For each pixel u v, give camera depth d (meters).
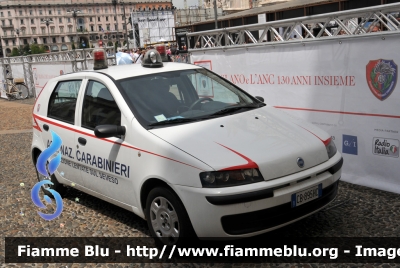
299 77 6.05
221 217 3.39
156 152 3.78
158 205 3.89
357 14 5.32
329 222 4.38
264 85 6.64
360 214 4.54
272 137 3.85
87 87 4.85
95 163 4.53
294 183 3.56
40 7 139.00
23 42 139.12
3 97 22.38
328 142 4.04
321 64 5.71
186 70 4.89
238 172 3.41
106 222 4.81
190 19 47.06
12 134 11.13
